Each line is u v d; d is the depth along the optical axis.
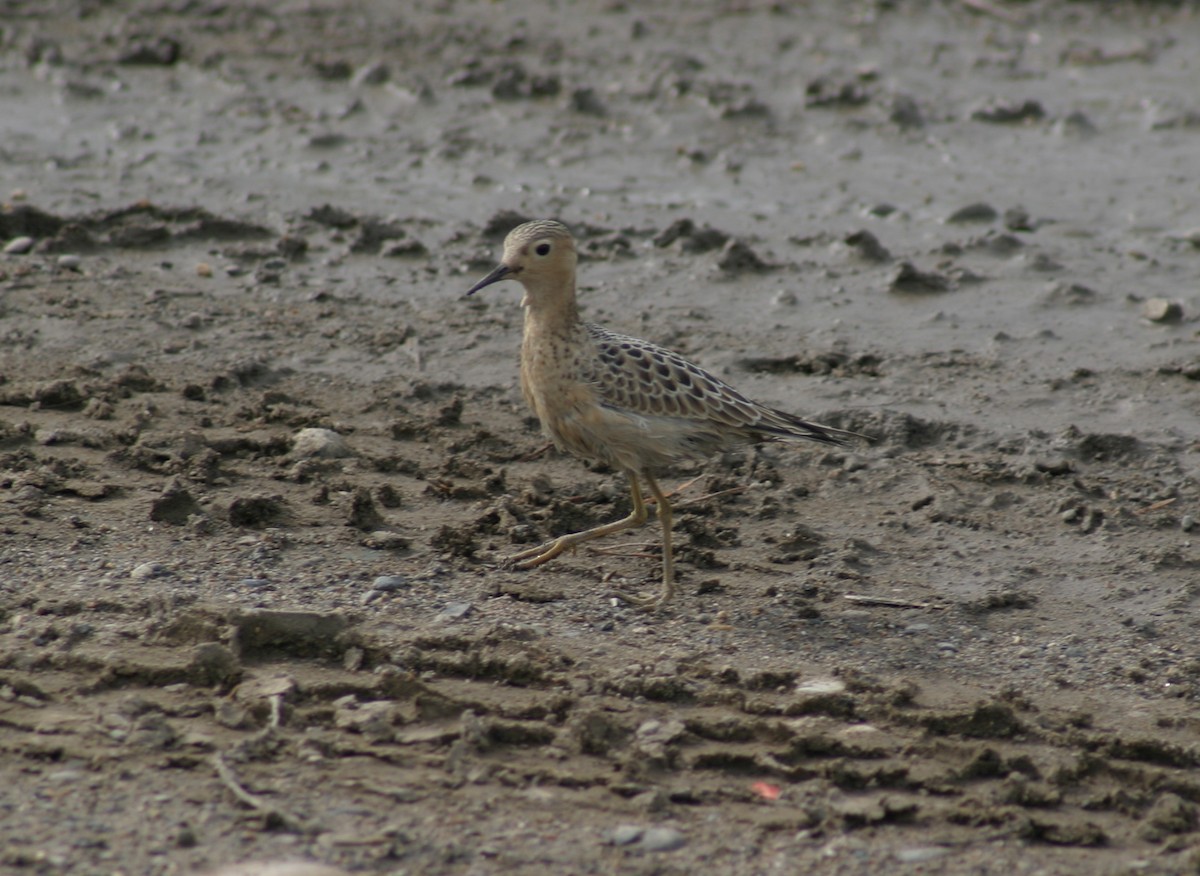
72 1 28.44
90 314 15.59
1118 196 19.80
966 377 14.52
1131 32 27.44
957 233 18.50
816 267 17.41
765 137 22.19
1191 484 12.48
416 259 17.67
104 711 8.55
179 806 7.70
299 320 15.79
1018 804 7.98
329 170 20.72
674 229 18.09
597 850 7.45
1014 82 24.69
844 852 7.51
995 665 9.65
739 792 8.05
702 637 9.88
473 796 7.89
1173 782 8.14
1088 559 11.30
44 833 7.42
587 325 10.76
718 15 28.33
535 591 10.40
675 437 10.38
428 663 9.17
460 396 14.16
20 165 20.39
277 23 27.47
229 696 8.79
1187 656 9.78
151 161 20.84
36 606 9.73
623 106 23.45
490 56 25.78
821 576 10.93
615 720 8.61
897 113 22.83
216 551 10.76
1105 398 14.03
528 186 20.22
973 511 12.11
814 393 14.23
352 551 10.91
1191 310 15.91
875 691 9.09
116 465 12.17
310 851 7.34
